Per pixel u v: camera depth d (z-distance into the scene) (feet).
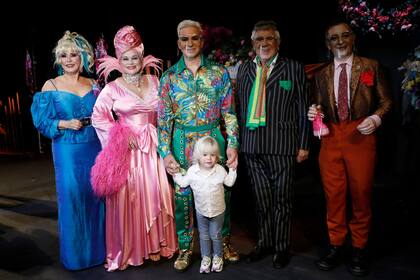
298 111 8.46
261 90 8.32
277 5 15.83
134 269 9.14
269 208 9.08
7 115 25.07
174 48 17.92
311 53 15.96
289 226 8.94
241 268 8.98
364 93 8.07
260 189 8.91
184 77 8.32
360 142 8.25
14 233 11.66
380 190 13.94
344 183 8.67
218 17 16.75
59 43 8.88
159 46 18.13
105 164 8.55
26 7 20.44
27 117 24.64
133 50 8.64
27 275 9.07
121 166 8.63
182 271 8.90
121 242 8.96
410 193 12.53
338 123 8.38
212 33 11.77
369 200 8.49
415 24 11.33
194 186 8.36
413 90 9.78
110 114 8.97
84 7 19.26
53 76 22.31
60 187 8.99
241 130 8.93
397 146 15.44
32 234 11.55
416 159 12.00
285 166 8.55
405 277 8.38
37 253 10.25
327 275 8.57
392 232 10.58
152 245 9.17
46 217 13.01
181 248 9.11
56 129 8.70
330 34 8.07
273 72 8.26
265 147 8.45
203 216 8.48
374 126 7.89
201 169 8.31
